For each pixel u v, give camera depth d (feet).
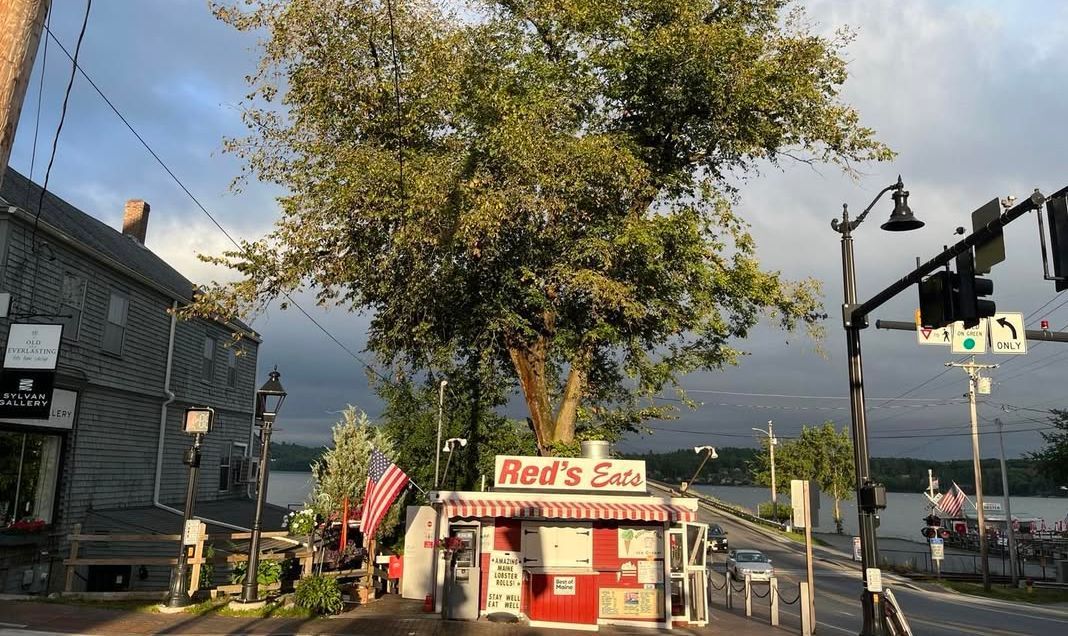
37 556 58.49
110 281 69.21
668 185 67.82
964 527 209.77
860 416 45.73
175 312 62.75
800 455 242.58
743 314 69.92
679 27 59.31
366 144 60.13
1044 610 96.68
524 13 65.21
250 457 101.86
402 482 56.08
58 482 61.62
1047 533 207.41
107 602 45.93
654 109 65.62
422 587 60.08
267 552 54.39
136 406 73.51
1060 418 149.79
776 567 138.62
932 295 36.58
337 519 61.52
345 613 49.44
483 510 50.85
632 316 61.00
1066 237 26.96
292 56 58.59
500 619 51.31
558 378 78.28
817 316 68.33
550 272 60.44
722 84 61.46
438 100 57.57
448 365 74.18
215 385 91.35
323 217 58.13
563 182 55.98
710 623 56.90
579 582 52.34
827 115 63.46
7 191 60.49
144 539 47.14
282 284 58.29
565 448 65.26
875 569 43.06
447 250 59.06
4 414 42.42
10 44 17.87
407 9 57.72
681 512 52.54
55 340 43.32
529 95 59.06
